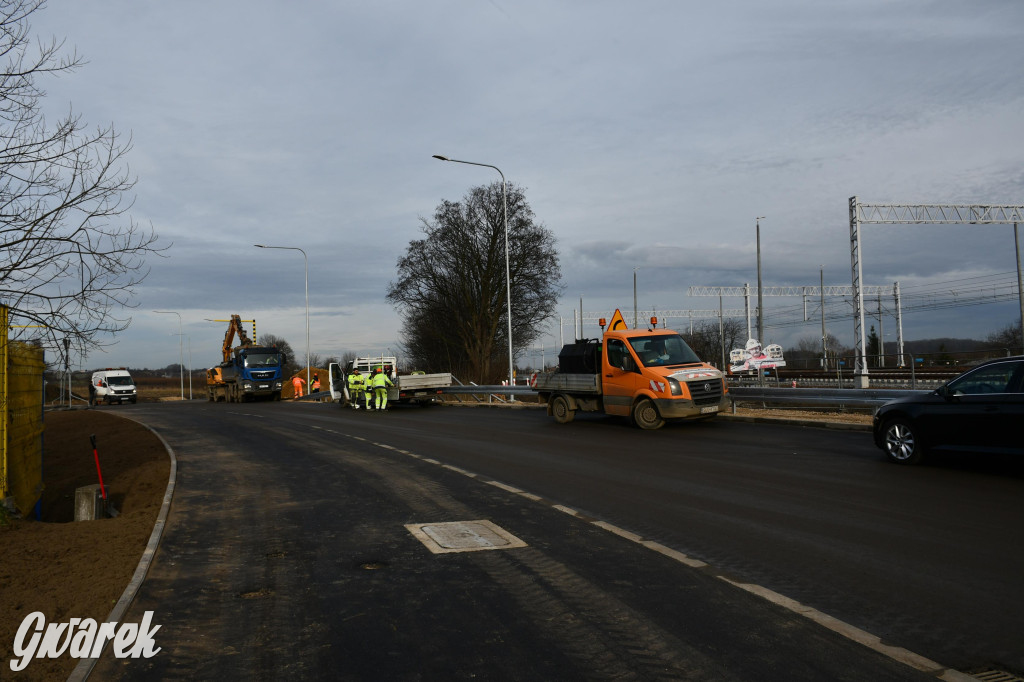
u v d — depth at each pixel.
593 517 8.30
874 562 6.23
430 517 8.57
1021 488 9.09
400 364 51.41
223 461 14.27
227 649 4.76
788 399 18.56
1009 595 5.34
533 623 5.05
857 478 10.16
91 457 16.89
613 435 16.80
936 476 10.05
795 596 5.44
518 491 10.08
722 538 7.19
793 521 7.80
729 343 63.34
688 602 5.37
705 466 11.75
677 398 16.89
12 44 8.16
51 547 7.37
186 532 8.07
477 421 22.33
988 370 10.13
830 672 4.15
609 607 5.31
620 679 4.14
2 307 8.43
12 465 9.20
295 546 7.37
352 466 12.98
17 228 8.23
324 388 61.53
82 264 8.58
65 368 9.23
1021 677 4.06
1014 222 35.69
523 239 43.38
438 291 44.91
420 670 4.34
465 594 5.71
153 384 103.38
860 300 35.19
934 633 4.68
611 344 18.55
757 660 4.33
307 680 4.26
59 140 8.44
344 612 5.39
